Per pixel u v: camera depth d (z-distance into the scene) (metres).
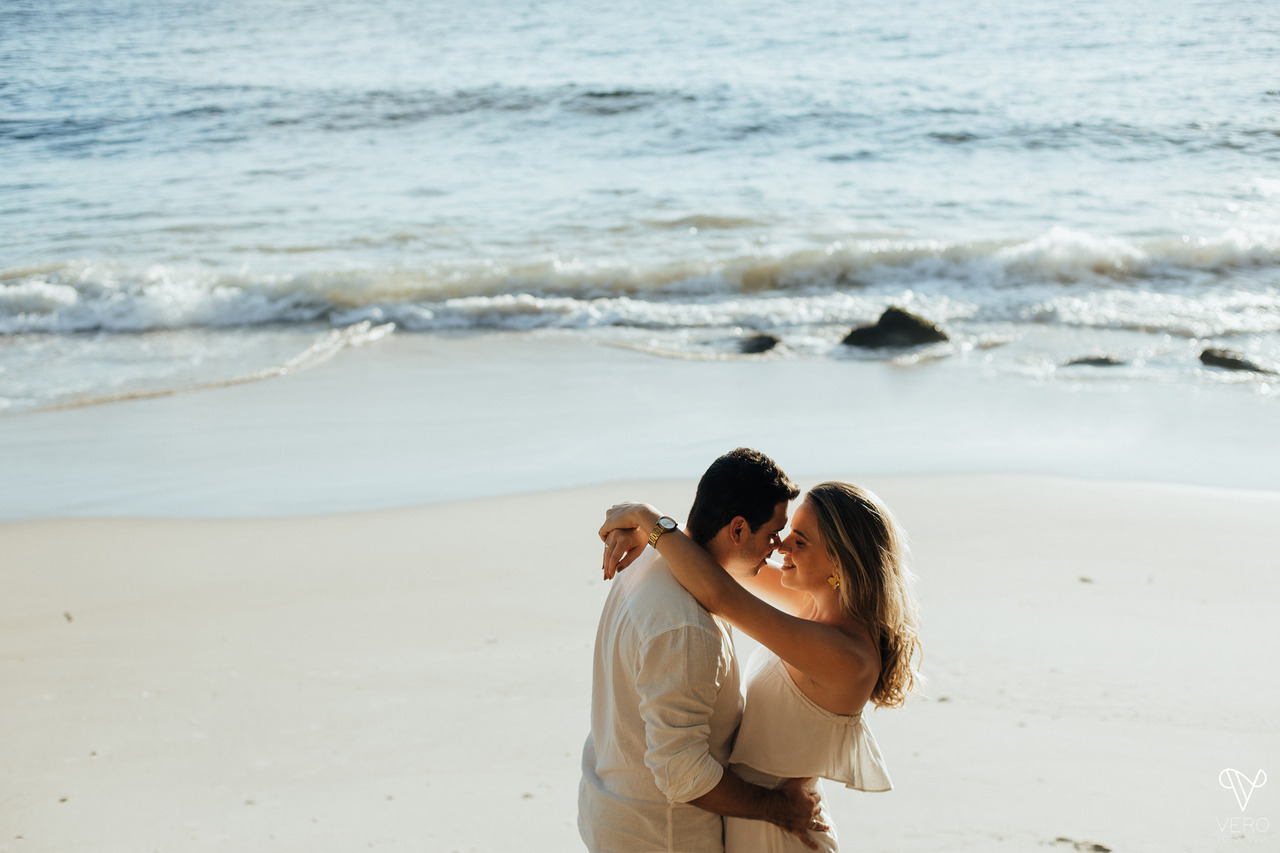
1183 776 3.25
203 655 4.32
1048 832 2.98
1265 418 8.05
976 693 3.83
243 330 11.49
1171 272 13.05
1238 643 4.20
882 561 2.30
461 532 5.80
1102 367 9.75
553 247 14.04
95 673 4.17
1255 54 26.44
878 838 2.98
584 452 7.42
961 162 18.67
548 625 4.55
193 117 22.02
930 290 12.76
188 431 8.10
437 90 24.36
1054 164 18.44
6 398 9.03
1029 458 7.10
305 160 19.03
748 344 10.78
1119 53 27.50
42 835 3.06
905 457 7.14
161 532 5.90
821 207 15.97
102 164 18.72
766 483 2.24
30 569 5.35
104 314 11.52
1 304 11.68
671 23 33.94
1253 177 17.20
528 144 20.30
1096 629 4.36
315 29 33.41
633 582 2.29
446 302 11.91
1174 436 7.62
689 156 19.30
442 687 4.00
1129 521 5.75
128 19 34.38
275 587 5.07
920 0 37.31
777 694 2.34
